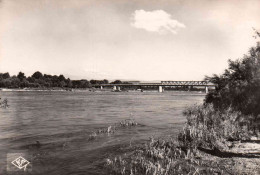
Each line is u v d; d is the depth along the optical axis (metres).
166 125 24.80
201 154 12.98
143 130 21.70
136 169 10.84
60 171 11.06
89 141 17.25
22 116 32.62
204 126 15.95
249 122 12.50
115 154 13.53
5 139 18.19
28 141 17.45
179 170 10.63
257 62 10.09
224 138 15.88
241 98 10.50
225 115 16.33
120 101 72.62
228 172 10.39
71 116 33.06
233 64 10.60
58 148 15.33
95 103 61.31
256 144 14.90
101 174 10.48
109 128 21.89
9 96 90.88
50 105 52.22
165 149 13.92
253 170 10.56
